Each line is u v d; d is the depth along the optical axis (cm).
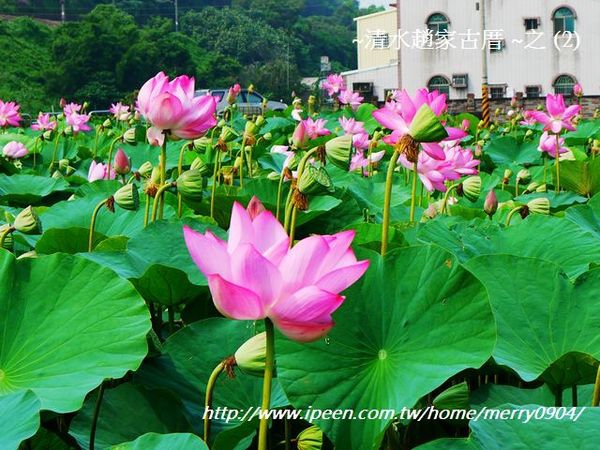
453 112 2289
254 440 175
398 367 154
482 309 156
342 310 161
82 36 5828
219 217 378
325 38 9850
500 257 190
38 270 179
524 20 3750
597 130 913
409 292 163
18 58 5881
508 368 170
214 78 6694
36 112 5541
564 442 130
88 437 165
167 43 6141
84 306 175
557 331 180
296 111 894
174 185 272
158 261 238
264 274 123
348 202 379
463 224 281
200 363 184
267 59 8869
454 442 132
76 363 166
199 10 10038
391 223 333
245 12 9769
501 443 131
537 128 1123
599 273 183
